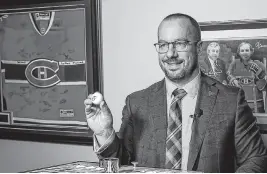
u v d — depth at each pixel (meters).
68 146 2.28
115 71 2.13
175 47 1.97
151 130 2.01
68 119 2.27
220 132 1.88
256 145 1.83
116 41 2.12
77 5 2.22
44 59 2.34
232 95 1.87
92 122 1.83
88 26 2.19
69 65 2.26
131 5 2.08
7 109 2.46
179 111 1.96
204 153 1.90
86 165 1.95
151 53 2.04
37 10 2.34
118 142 1.94
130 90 2.09
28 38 2.38
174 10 1.98
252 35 1.85
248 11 1.86
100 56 2.17
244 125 1.85
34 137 2.38
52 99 2.32
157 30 2.02
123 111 2.10
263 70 1.83
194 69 1.94
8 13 2.43
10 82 2.45
